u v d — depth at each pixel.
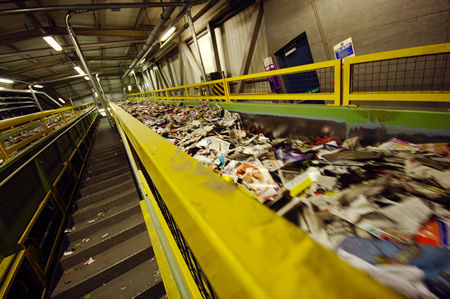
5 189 2.26
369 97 2.05
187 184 0.37
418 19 3.64
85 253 2.87
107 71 27.11
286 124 2.97
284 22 6.28
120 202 3.95
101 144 8.70
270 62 7.31
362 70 4.59
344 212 1.07
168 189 0.41
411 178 1.31
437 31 3.49
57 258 2.91
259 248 0.21
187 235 0.36
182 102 7.39
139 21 12.47
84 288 2.43
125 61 24.62
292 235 0.22
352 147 2.04
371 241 0.83
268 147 2.44
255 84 8.77
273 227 0.24
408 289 0.63
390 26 4.03
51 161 3.83
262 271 0.18
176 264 0.99
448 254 0.75
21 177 2.63
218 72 9.58
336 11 4.82
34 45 12.88
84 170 5.93
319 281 0.15
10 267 2.05
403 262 0.74
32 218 2.62
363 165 1.54
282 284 0.16
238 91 9.75
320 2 5.07
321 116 2.46
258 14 7.26
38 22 9.48
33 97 21.38
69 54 17.19
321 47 5.46
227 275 0.22
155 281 2.37
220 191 0.34
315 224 0.89
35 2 8.40
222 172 2.03
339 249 0.80
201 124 4.18
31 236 2.59
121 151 7.02
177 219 0.40
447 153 1.55
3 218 2.16
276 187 1.52
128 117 1.52
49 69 19.83
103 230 3.36
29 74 19.08
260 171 1.75
